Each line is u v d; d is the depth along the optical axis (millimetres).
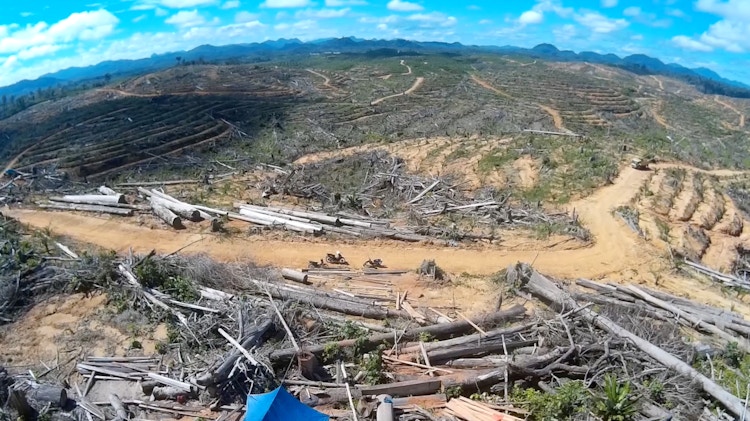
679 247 25328
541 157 39281
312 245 23703
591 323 15969
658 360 14234
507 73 145250
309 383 13578
